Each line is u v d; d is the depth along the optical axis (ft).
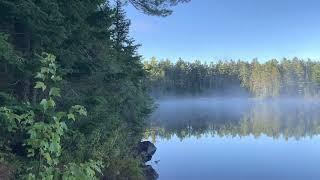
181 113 276.41
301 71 497.05
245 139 120.47
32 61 29.30
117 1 60.80
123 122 61.11
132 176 43.93
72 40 37.45
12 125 13.21
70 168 13.07
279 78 496.23
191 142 112.57
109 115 46.57
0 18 31.48
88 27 38.83
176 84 448.65
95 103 39.27
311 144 107.24
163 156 85.05
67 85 39.29
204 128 159.53
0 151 25.89
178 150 95.20
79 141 36.35
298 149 97.76
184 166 72.95
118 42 73.82
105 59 47.06
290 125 174.60
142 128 75.72
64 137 31.24
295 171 69.36
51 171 12.88
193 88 462.60
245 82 501.15
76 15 36.76
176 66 456.04
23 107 13.69
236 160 80.74
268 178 63.77
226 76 499.92
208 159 81.56
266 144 108.17
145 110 78.18
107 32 46.34
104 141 42.86
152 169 62.54
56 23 31.37
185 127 163.84
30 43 32.91
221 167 72.69
